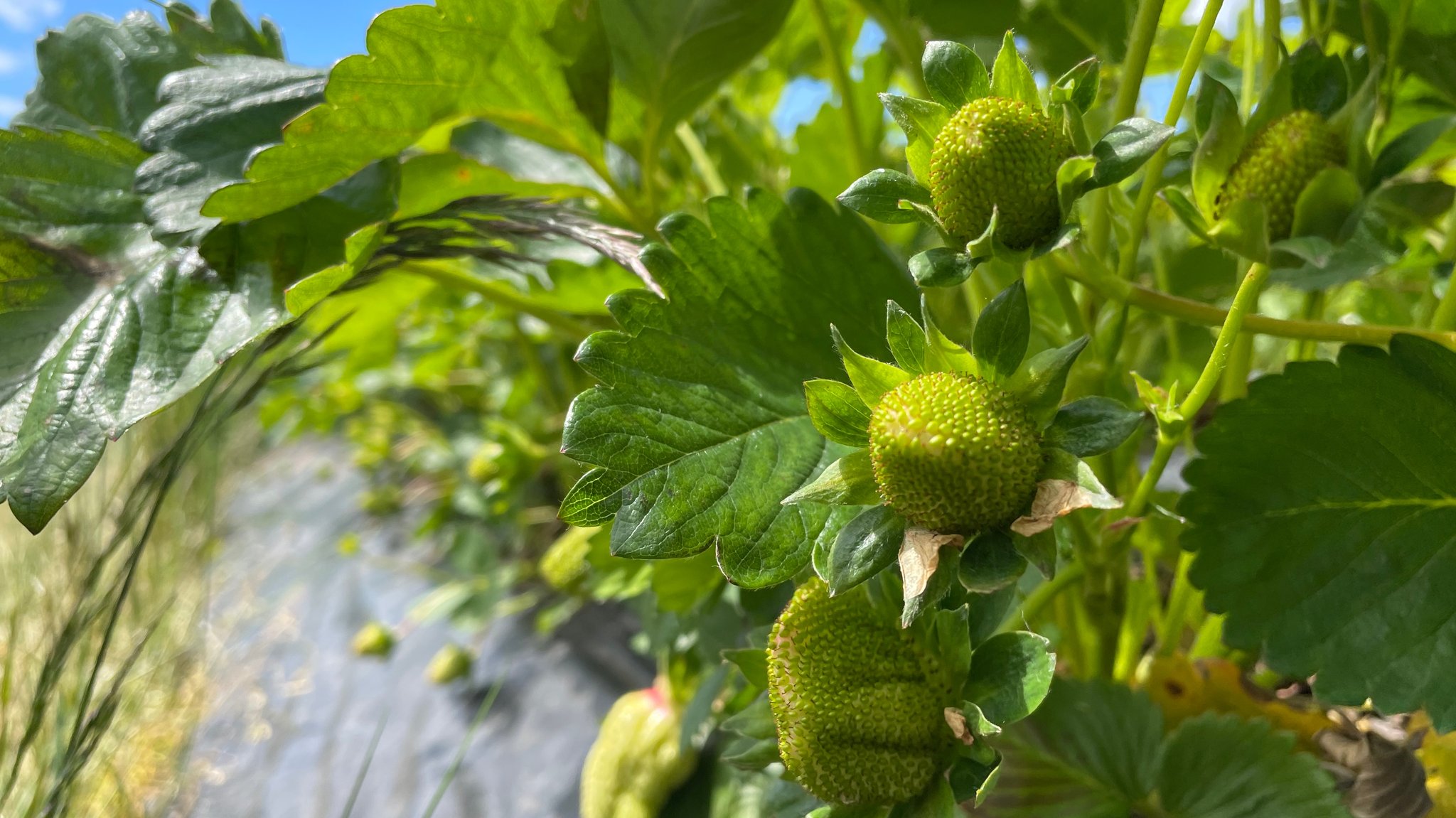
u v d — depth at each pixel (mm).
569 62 208
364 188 195
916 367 124
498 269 284
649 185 256
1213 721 179
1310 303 198
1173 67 290
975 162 122
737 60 240
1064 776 179
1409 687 139
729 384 156
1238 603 153
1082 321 168
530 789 355
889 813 132
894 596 132
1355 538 149
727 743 311
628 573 259
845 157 316
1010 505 115
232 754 408
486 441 500
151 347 172
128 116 213
